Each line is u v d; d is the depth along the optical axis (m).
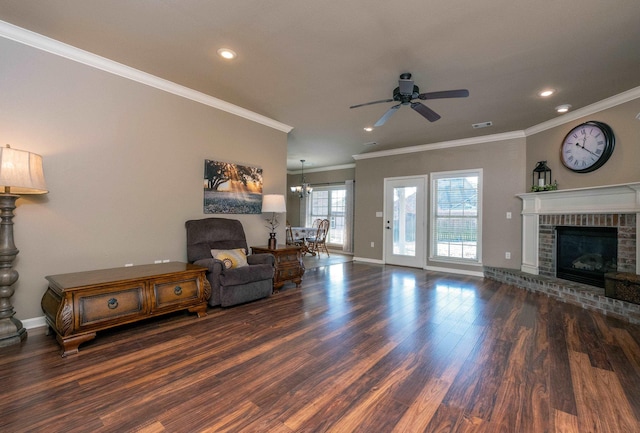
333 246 9.15
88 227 2.95
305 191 8.91
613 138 3.66
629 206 3.41
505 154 5.24
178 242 3.63
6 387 1.81
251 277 3.54
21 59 2.58
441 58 2.85
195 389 1.83
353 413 1.63
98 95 3.00
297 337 2.62
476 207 5.54
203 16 2.31
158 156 3.45
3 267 2.36
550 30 2.40
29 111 2.62
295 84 3.46
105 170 3.05
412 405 1.70
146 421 1.54
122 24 2.42
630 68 2.98
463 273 5.62
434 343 2.53
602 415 1.62
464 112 4.21
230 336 2.62
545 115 4.32
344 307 3.49
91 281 2.42
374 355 2.31
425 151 6.16
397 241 6.55
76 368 2.04
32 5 2.20
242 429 1.50
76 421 1.53
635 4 2.10
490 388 1.87
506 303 3.72
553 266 4.41
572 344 2.52
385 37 2.53
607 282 3.30
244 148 4.36
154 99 3.40
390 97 3.80
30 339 2.46
